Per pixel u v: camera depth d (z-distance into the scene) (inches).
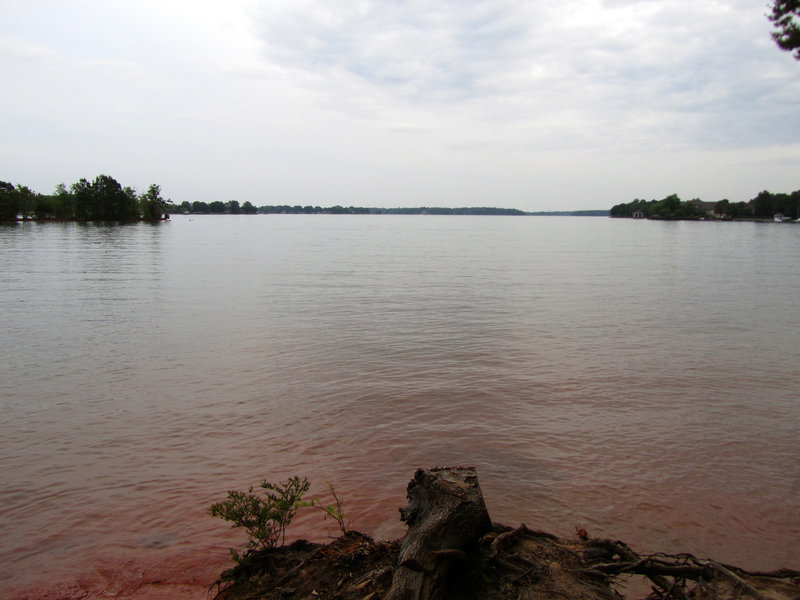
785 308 708.7
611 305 727.1
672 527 203.8
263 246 2074.3
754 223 6717.5
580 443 278.5
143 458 257.3
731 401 343.3
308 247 2059.5
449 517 146.4
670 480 240.2
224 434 286.0
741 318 634.2
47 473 241.6
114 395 344.8
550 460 259.1
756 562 183.6
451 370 406.6
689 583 162.4
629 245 2433.6
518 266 1341.0
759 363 431.8
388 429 294.8
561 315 647.1
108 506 215.6
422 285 936.9
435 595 136.5
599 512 213.5
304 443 275.9
